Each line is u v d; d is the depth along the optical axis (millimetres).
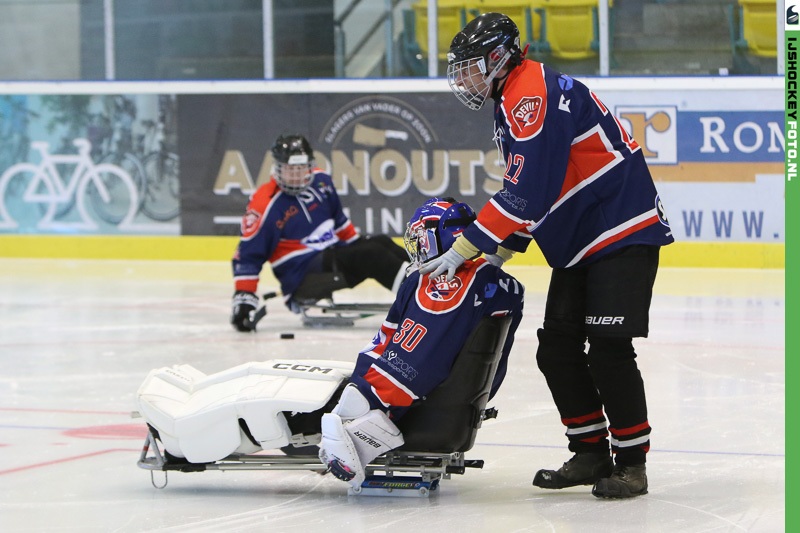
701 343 17953
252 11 33375
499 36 8836
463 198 31844
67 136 33812
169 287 27109
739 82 29781
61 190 33938
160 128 33312
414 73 32750
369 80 32094
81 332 20203
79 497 9312
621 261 8812
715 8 30906
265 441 9148
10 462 10664
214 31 33688
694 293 24641
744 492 9195
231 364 16656
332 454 8758
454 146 31781
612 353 8938
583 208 8875
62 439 11703
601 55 31625
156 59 34094
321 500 9117
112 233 33750
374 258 20547
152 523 8477
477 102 9211
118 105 33500
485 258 9250
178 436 9266
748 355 16766
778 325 19797
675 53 31266
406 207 32156
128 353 17812
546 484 9250
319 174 20969
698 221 30219
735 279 27328
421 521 8398
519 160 8609
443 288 8742
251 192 32906
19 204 34219
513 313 9234
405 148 32031
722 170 30016
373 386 8719
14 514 8789
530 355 17094
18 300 24859
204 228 33250
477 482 9727
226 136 33000
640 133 30422
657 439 11359
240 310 20219
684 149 30188
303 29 33219
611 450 9352
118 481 9883
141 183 33469
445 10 32344
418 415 8969
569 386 9273
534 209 8617
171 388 9570
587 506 8820
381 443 8820
